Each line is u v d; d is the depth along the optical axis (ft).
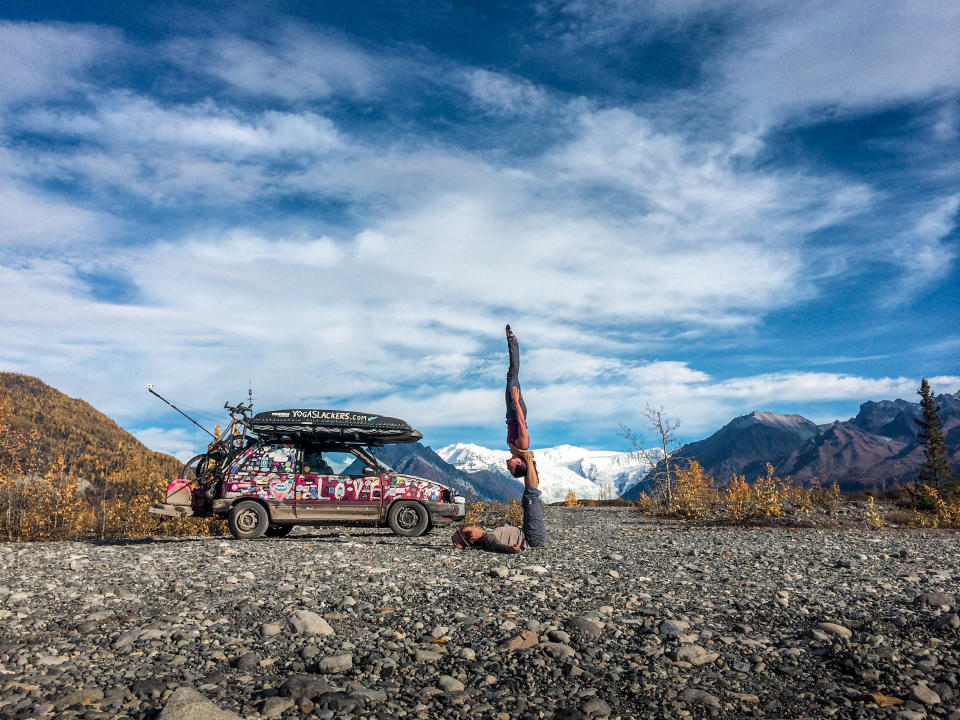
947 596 19.16
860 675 12.24
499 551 32.09
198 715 9.62
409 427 42.70
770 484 60.64
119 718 10.15
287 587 21.40
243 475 41.14
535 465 34.42
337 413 42.16
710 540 39.17
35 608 18.28
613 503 98.78
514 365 35.01
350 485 41.63
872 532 46.32
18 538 51.90
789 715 10.52
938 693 11.46
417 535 41.73
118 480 65.92
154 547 34.45
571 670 12.52
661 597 19.89
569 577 23.63
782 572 25.36
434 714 10.55
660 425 75.41
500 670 12.67
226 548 32.89
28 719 10.04
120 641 14.37
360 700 10.86
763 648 14.14
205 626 16.07
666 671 12.64
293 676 11.75
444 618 16.90
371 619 16.81
